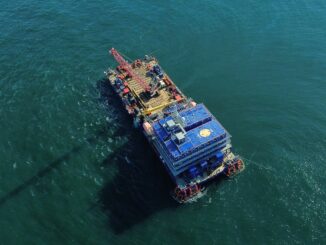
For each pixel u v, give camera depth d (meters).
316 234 141.88
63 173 159.25
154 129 157.62
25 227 144.12
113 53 193.50
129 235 142.75
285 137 169.38
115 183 156.88
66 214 147.88
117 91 185.12
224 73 196.00
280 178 156.62
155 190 155.12
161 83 185.00
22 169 160.12
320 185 154.38
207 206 150.00
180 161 150.38
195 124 158.12
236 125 174.62
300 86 188.88
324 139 168.50
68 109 181.62
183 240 141.75
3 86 190.25
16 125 174.62
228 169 157.75
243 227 144.25
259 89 188.38
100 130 174.00
